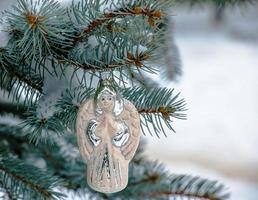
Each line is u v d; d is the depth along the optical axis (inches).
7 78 37.3
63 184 41.9
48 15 34.0
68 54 35.5
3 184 39.7
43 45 35.0
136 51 34.7
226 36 178.7
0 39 35.5
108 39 35.2
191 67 160.7
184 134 126.8
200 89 148.9
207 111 138.3
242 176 113.3
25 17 33.7
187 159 117.6
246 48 172.2
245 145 124.4
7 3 35.6
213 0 48.6
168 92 37.5
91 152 35.2
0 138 44.2
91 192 43.6
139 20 34.7
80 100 36.2
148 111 36.9
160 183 44.3
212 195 43.6
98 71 35.5
